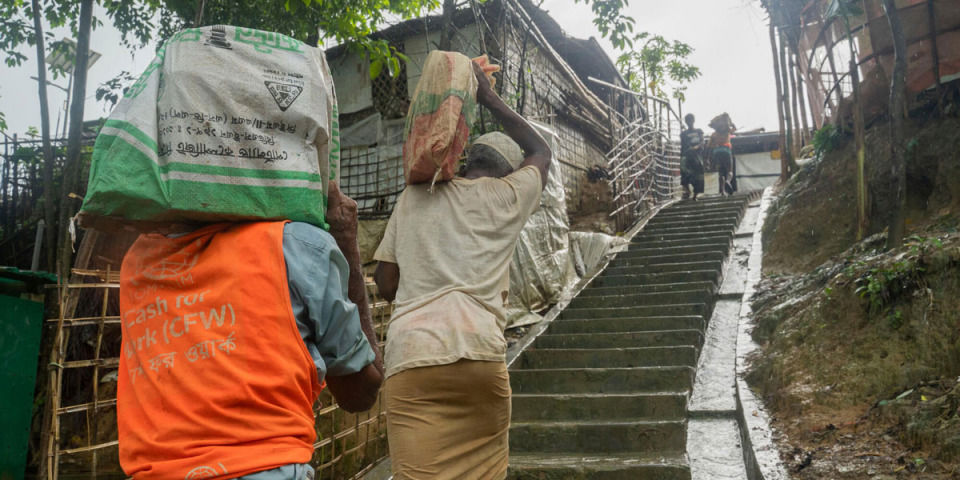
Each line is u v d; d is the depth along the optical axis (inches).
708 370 202.8
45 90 259.8
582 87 490.9
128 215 45.3
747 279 284.8
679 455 155.9
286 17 287.0
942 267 151.6
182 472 40.8
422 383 78.4
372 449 184.4
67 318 144.6
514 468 155.6
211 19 286.8
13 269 178.9
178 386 43.1
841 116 291.0
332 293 49.0
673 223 416.8
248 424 42.3
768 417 154.6
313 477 45.6
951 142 231.1
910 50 249.8
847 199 282.0
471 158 97.6
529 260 287.9
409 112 90.4
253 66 48.6
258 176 47.5
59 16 308.8
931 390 132.1
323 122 51.0
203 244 47.9
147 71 47.8
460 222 86.3
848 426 135.8
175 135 45.7
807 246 287.4
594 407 183.2
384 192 415.2
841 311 175.9
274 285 45.6
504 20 347.9
